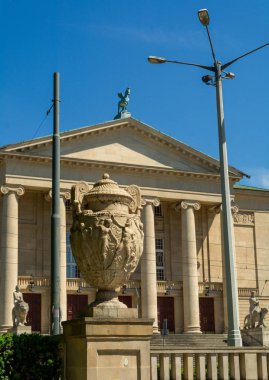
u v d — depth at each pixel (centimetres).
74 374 1026
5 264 4856
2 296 4769
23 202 5516
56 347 1119
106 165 5397
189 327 5328
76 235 1077
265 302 6075
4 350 1102
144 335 1016
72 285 5228
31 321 5091
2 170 5116
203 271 5975
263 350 1295
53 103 1677
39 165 5191
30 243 5453
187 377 1234
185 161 5759
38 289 5131
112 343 1001
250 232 6222
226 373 1262
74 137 5353
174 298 5631
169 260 5900
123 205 1101
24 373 1098
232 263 1952
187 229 5606
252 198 6312
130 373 1002
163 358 1226
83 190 1130
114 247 1051
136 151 5609
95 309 1035
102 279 1059
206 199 5762
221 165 2075
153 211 5547
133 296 5406
